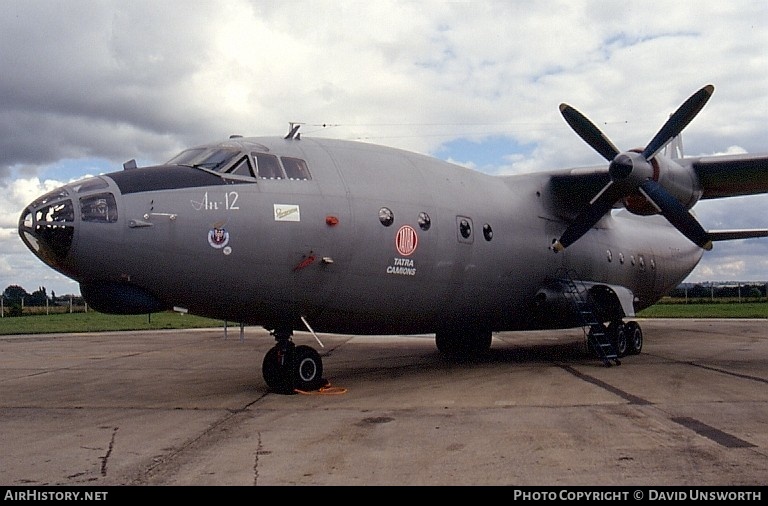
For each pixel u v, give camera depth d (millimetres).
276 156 11016
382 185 11961
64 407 10125
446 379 12648
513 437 7531
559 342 22484
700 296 71438
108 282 9523
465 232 13094
